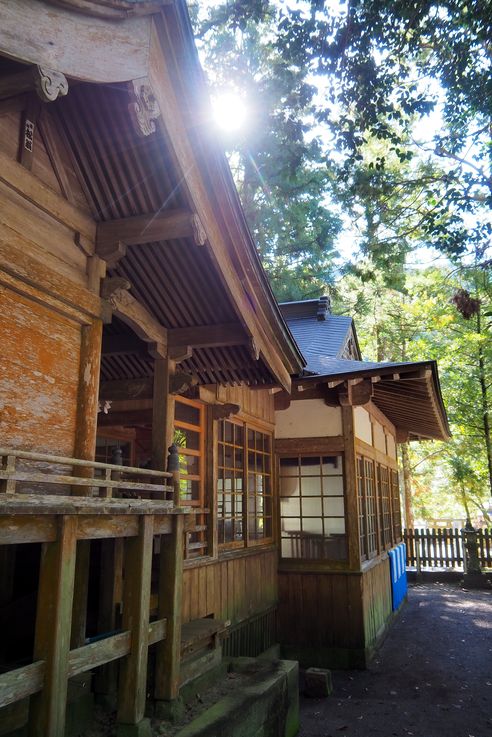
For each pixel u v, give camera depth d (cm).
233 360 595
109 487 350
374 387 902
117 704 374
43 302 347
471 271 1441
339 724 570
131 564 380
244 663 555
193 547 598
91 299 389
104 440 763
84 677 414
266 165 1322
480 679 718
